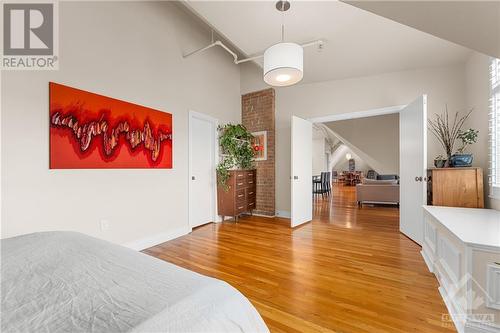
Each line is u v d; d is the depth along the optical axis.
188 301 0.66
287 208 4.54
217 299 0.70
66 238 1.21
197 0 2.28
